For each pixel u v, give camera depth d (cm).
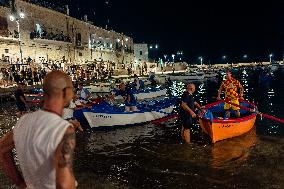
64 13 5094
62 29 4912
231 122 1155
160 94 3078
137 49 9250
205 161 930
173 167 888
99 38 6488
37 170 206
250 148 1050
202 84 4725
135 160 969
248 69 8706
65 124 208
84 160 983
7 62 3438
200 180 785
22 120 225
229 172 831
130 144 1170
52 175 204
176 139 1222
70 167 204
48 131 203
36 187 213
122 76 5931
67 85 226
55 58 4634
